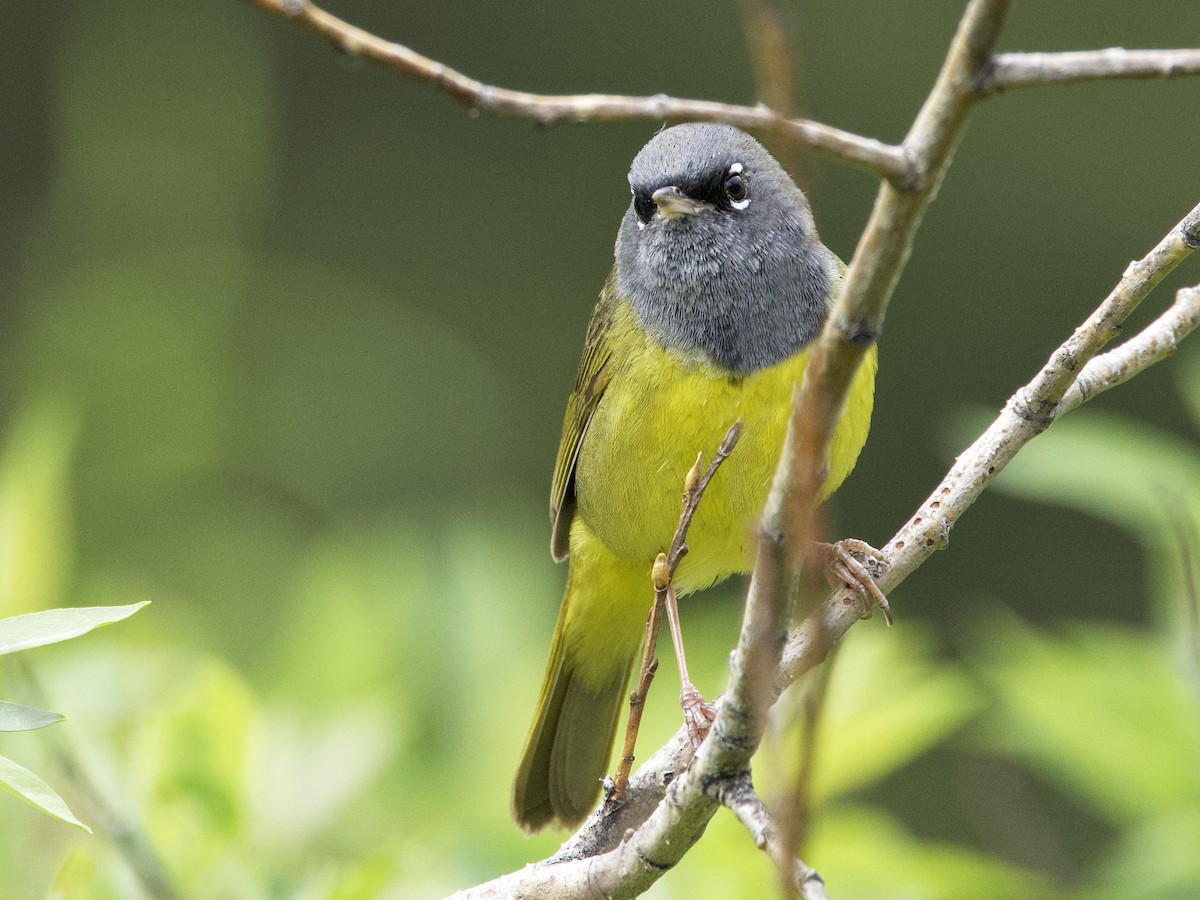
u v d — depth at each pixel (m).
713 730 4.89
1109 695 8.66
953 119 3.71
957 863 8.15
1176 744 8.55
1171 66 3.59
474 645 10.32
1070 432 8.86
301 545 17.95
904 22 22.72
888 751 8.70
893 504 21.47
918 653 10.12
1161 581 9.19
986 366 22.03
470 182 23.61
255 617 16.41
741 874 7.68
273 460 20.94
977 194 22.47
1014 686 8.79
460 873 7.59
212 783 7.80
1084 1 22.80
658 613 5.61
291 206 23.61
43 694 7.71
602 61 23.86
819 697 3.91
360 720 9.16
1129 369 6.45
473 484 21.47
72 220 23.31
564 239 23.30
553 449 22.05
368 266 23.22
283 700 9.86
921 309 22.19
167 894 7.07
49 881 7.29
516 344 22.72
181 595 16.66
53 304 21.98
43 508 9.34
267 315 22.44
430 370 22.17
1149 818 8.51
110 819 7.16
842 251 21.75
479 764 9.70
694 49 23.72
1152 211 22.28
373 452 21.38
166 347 21.48
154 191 23.48
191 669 9.30
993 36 3.63
